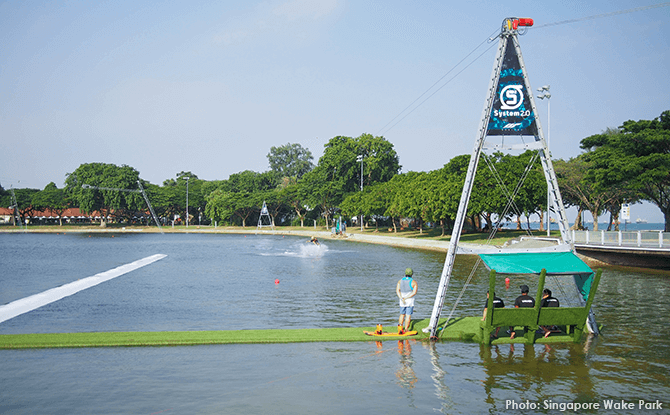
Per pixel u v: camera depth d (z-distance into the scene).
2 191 139.75
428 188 62.06
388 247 58.00
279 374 10.38
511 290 23.12
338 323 15.66
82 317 16.73
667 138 38.09
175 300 20.42
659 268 32.12
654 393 9.36
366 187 90.19
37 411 8.40
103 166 134.00
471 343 12.89
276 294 22.09
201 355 11.75
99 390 9.39
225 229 118.75
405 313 13.80
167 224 149.88
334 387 9.62
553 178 13.82
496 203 51.03
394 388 9.59
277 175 154.25
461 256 43.81
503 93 13.69
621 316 16.58
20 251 54.19
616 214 65.69
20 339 13.11
